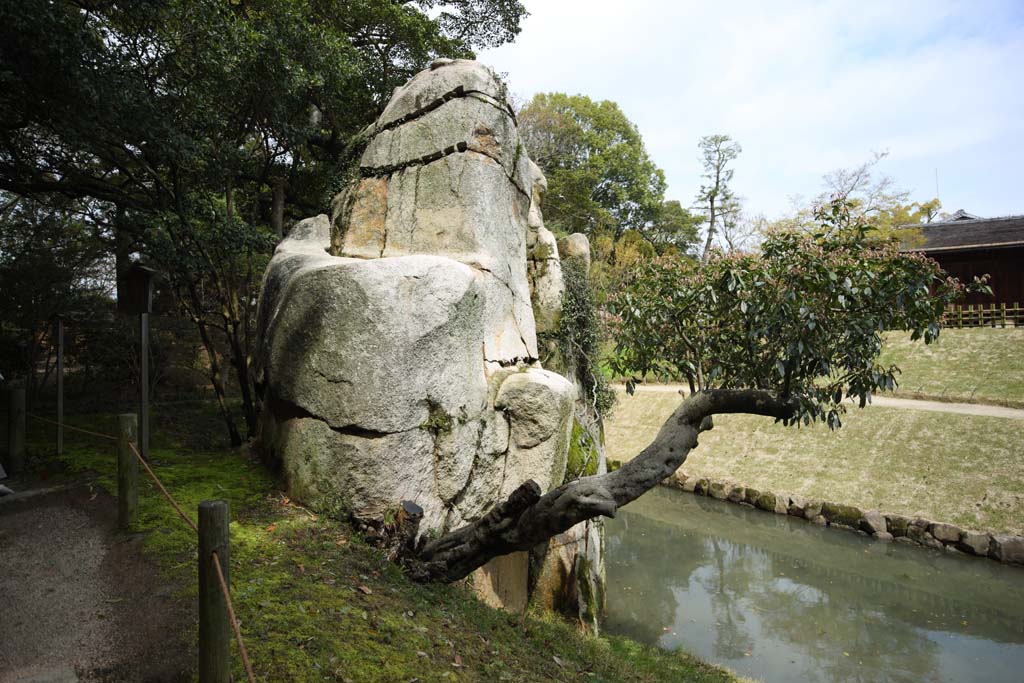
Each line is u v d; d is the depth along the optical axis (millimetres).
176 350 17312
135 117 8516
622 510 18328
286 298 6434
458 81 8078
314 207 17031
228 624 3326
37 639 4211
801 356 6262
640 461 6004
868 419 19344
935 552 14609
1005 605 11875
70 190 11320
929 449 17297
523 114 36719
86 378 15586
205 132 10930
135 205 11531
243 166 13125
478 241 7625
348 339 5820
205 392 17469
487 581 7703
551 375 7957
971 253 26547
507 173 8531
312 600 4805
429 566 5988
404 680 4207
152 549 5418
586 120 40562
